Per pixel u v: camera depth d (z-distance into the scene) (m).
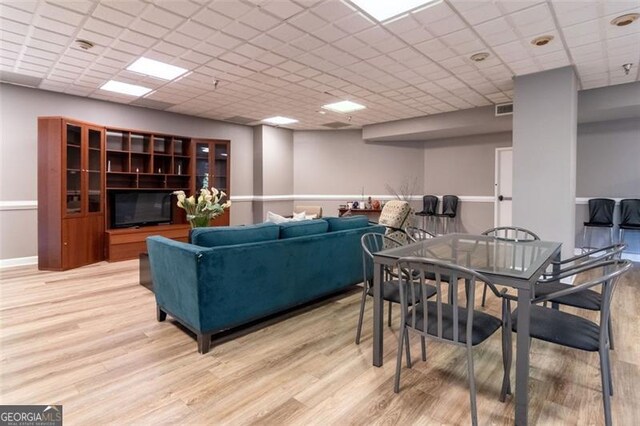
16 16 3.01
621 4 2.75
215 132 7.25
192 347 2.49
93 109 5.57
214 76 4.54
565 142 4.05
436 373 2.14
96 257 5.25
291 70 4.32
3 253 4.86
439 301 1.72
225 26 3.18
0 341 2.57
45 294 3.69
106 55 3.86
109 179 5.73
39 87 4.98
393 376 2.11
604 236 5.62
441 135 7.29
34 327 2.83
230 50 3.71
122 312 3.18
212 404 1.83
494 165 7.02
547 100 4.18
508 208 6.90
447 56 3.82
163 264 2.73
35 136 5.03
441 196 7.74
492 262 2.03
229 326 2.53
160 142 6.36
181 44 3.56
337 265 3.39
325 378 2.09
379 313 2.21
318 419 1.71
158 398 1.88
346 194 8.39
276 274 2.82
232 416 1.74
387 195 8.20
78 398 1.88
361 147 8.29
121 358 2.32
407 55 3.81
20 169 4.94
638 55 3.72
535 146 4.25
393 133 7.30
